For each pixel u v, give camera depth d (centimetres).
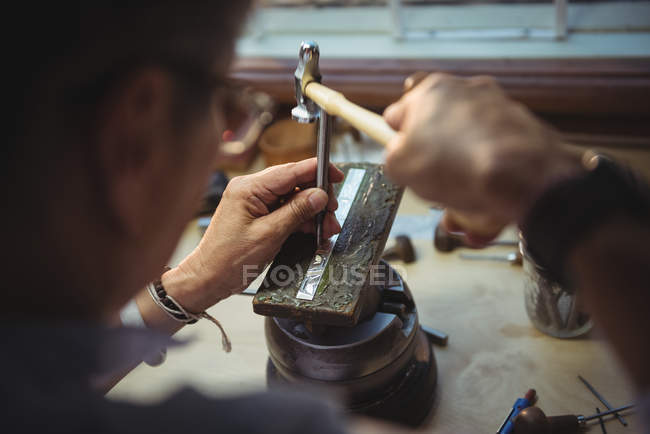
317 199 67
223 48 30
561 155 35
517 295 95
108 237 29
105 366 31
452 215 46
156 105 27
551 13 138
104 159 27
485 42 140
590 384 79
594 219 32
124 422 28
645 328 31
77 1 24
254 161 135
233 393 31
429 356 81
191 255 77
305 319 64
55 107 25
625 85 122
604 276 32
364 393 72
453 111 37
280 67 146
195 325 95
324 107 52
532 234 35
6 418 26
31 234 27
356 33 150
